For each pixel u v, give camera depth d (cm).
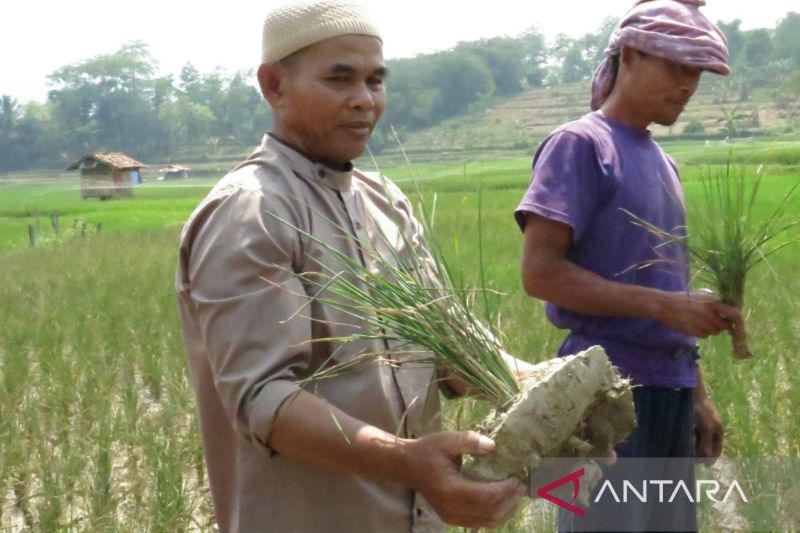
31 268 1881
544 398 250
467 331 273
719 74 354
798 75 8438
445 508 250
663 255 357
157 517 535
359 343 272
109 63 12044
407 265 288
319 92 274
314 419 251
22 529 554
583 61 11269
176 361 874
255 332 257
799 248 1299
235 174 275
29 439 691
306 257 269
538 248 349
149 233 2675
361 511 270
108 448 629
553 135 359
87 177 6556
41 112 12912
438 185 3484
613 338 352
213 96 12325
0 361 962
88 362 885
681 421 364
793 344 829
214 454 280
